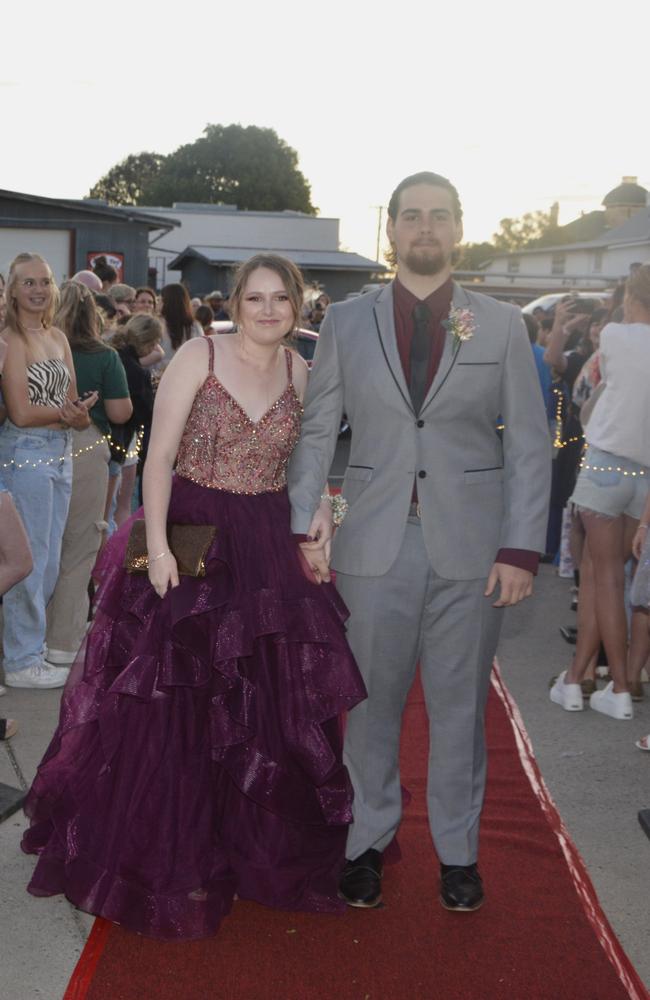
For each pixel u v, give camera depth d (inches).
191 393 127.1
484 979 116.6
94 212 894.4
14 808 151.6
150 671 122.6
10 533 155.5
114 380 220.4
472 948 122.2
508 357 124.0
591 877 140.3
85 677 130.5
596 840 150.7
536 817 155.7
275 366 131.6
